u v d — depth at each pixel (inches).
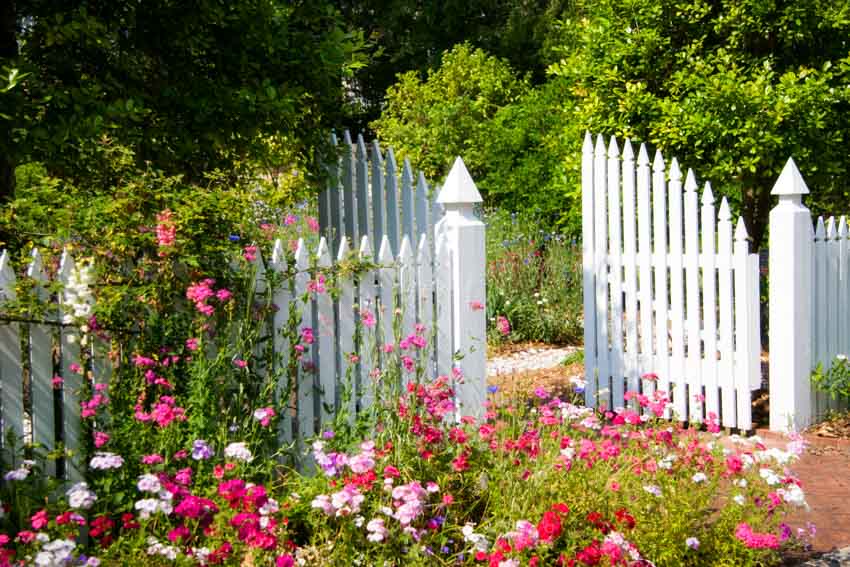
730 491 156.6
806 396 248.8
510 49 986.7
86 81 221.6
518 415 171.3
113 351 149.6
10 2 211.2
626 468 152.1
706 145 304.7
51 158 205.5
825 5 311.3
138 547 117.0
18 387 137.8
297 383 171.8
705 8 307.4
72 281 139.0
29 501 127.7
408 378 185.9
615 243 259.9
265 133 250.1
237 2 223.5
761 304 351.3
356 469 130.7
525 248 431.5
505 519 141.9
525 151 541.6
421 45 1013.2
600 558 125.3
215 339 159.6
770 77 297.4
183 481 126.8
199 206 161.6
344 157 273.7
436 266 199.6
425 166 669.3
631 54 313.1
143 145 232.2
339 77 257.6
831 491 199.5
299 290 173.5
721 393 259.1
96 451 143.3
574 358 331.9
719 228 245.8
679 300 252.2
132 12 217.2
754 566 147.8
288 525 136.8
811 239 249.1
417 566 124.2
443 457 153.3
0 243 157.8
